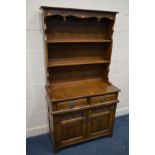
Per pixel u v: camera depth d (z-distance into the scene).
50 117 2.05
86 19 2.01
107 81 2.23
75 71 2.17
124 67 2.53
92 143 2.17
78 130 2.01
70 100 1.80
